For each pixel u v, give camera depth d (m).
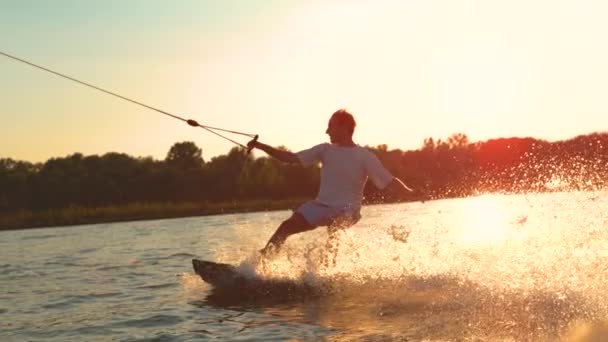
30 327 6.20
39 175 69.06
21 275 10.45
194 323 5.89
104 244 17.62
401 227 9.99
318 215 7.57
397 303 5.88
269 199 64.25
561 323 4.74
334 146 7.77
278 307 6.24
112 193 68.88
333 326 5.34
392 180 7.62
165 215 57.09
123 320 6.23
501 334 4.65
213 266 7.76
